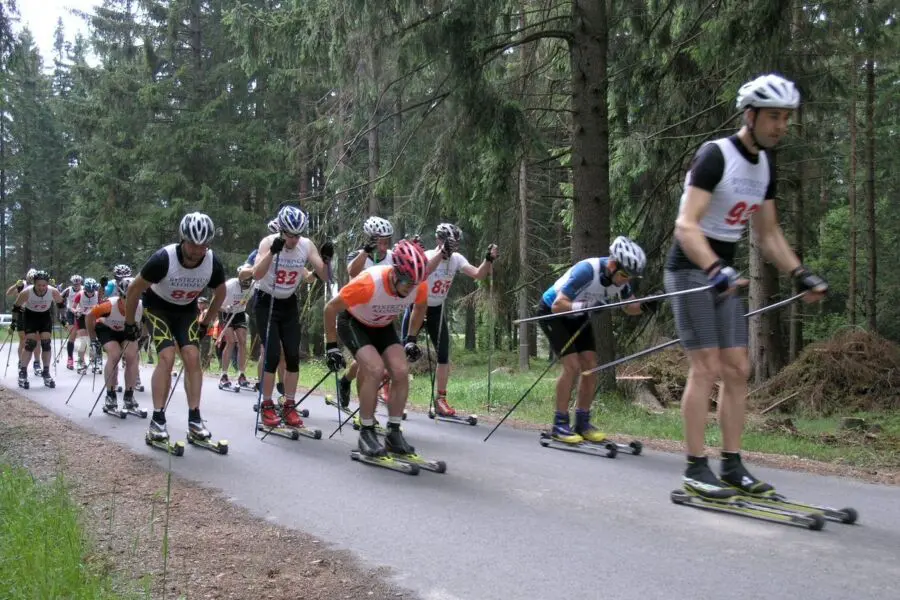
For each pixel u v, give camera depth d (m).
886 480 5.08
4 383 11.50
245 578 3.19
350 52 9.48
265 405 6.81
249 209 24.69
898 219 21.16
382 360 5.50
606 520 3.98
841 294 22.53
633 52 10.37
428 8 8.94
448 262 7.80
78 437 6.45
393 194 10.90
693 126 9.98
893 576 3.08
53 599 2.79
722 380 4.17
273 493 4.62
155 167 22.69
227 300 10.62
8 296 11.20
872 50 11.27
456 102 8.84
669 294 4.14
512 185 9.73
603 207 9.27
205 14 23.06
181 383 11.20
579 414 6.28
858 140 18.75
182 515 4.12
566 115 10.97
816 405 11.60
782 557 3.33
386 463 5.30
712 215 3.97
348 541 3.68
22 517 3.57
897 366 11.77
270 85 18.67
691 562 3.28
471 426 7.55
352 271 7.14
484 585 3.07
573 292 5.89
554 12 10.33
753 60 8.14
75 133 24.94
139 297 5.88
